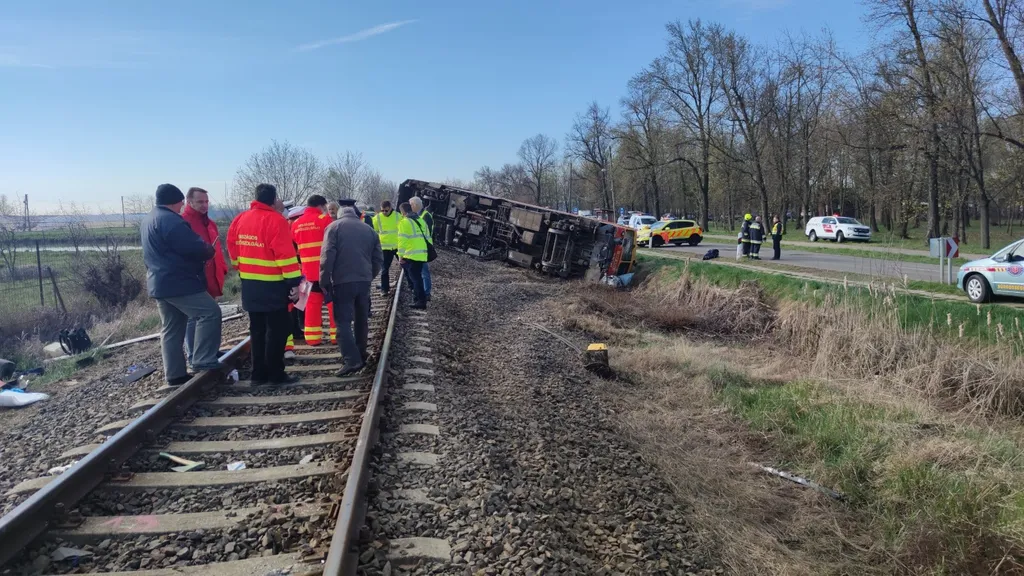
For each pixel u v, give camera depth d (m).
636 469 5.43
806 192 48.62
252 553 3.42
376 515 3.76
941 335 9.88
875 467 6.01
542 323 12.34
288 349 8.05
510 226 21.41
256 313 6.39
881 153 33.41
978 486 5.37
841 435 6.77
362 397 5.95
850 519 5.28
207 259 6.21
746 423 7.35
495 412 6.23
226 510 3.88
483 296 14.77
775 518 5.17
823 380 9.23
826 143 43.25
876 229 45.66
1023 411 8.00
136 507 3.94
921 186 36.06
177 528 3.65
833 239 35.75
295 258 6.39
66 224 16.19
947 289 13.39
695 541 4.38
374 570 3.26
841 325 10.84
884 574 4.49
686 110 52.00
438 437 5.14
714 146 49.72
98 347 9.84
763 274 15.17
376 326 9.66
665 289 16.83
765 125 47.88
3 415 6.46
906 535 4.80
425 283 12.40
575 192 98.38
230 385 6.46
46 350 10.91
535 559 3.51
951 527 4.82
